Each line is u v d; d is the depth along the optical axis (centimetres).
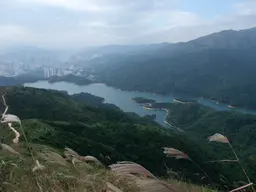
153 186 347
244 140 10969
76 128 7569
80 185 570
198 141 7619
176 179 742
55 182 571
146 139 6838
